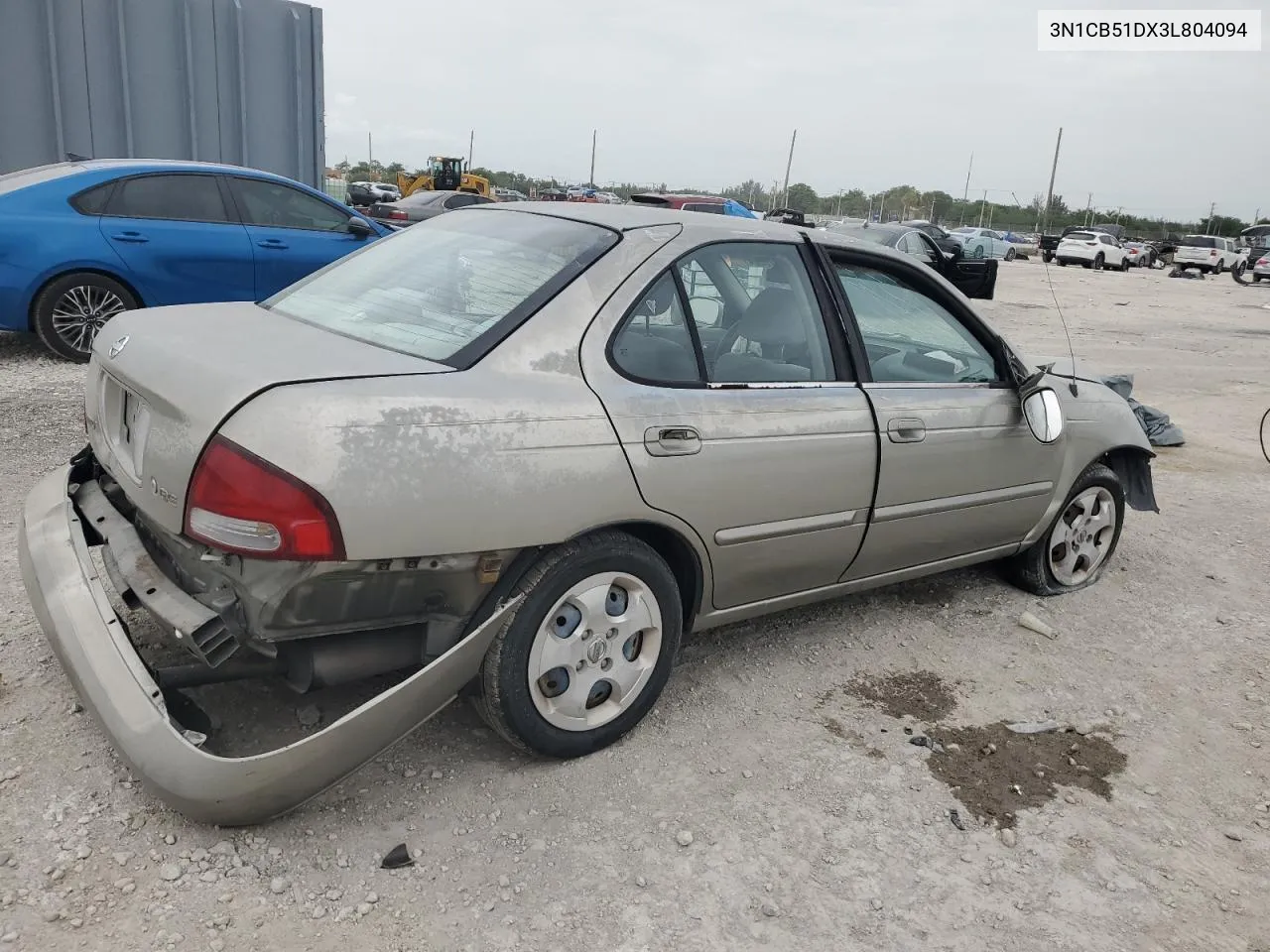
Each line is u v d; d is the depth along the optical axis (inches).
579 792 111.0
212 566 95.0
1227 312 832.9
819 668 146.8
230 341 105.4
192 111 390.0
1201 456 304.3
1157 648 165.5
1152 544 217.8
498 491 98.4
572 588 108.3
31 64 354.3
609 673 115.6
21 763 104.7
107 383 116.2
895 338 147.1
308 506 88.4
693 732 125.8
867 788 117.6
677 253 120.3
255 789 90.4
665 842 104.4
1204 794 123.6
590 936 90.7
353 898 92.0
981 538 161.5
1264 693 151.8
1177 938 98.5
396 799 106.5
